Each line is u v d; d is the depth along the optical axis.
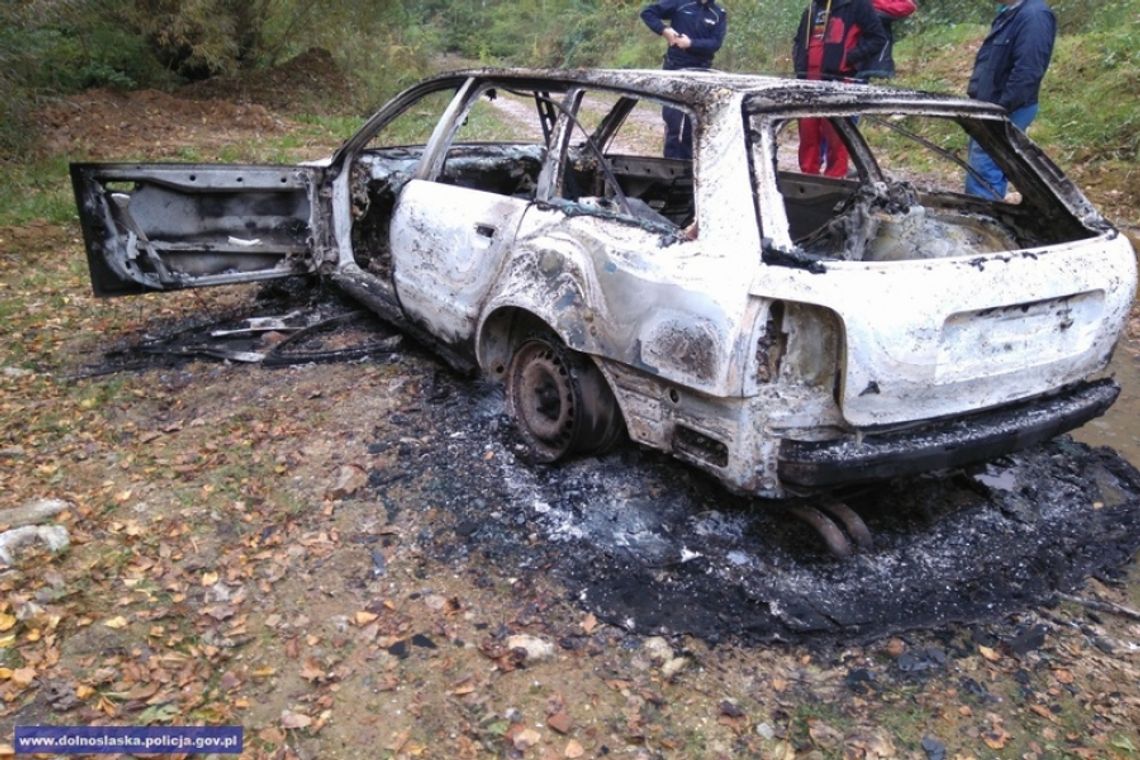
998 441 3.04
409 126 14.07
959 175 9.19
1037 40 5.76
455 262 4.17
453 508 3.55
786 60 14.90
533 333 3.76
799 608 2.99
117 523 3.47
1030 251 3.08
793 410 2.85
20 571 3.16
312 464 3.90
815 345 2.82
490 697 2.65
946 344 2.87
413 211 4.48
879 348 2.74
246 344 5.15
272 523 3.49
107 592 3.09
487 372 4.15
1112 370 5.22
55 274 6.68
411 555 3.29
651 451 3.84
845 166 6.14
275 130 14.22
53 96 12.03
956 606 3.05
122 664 2.76
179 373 4.84
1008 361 3.03
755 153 2.97
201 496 3.66
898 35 14.91
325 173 5.25
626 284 3.18
